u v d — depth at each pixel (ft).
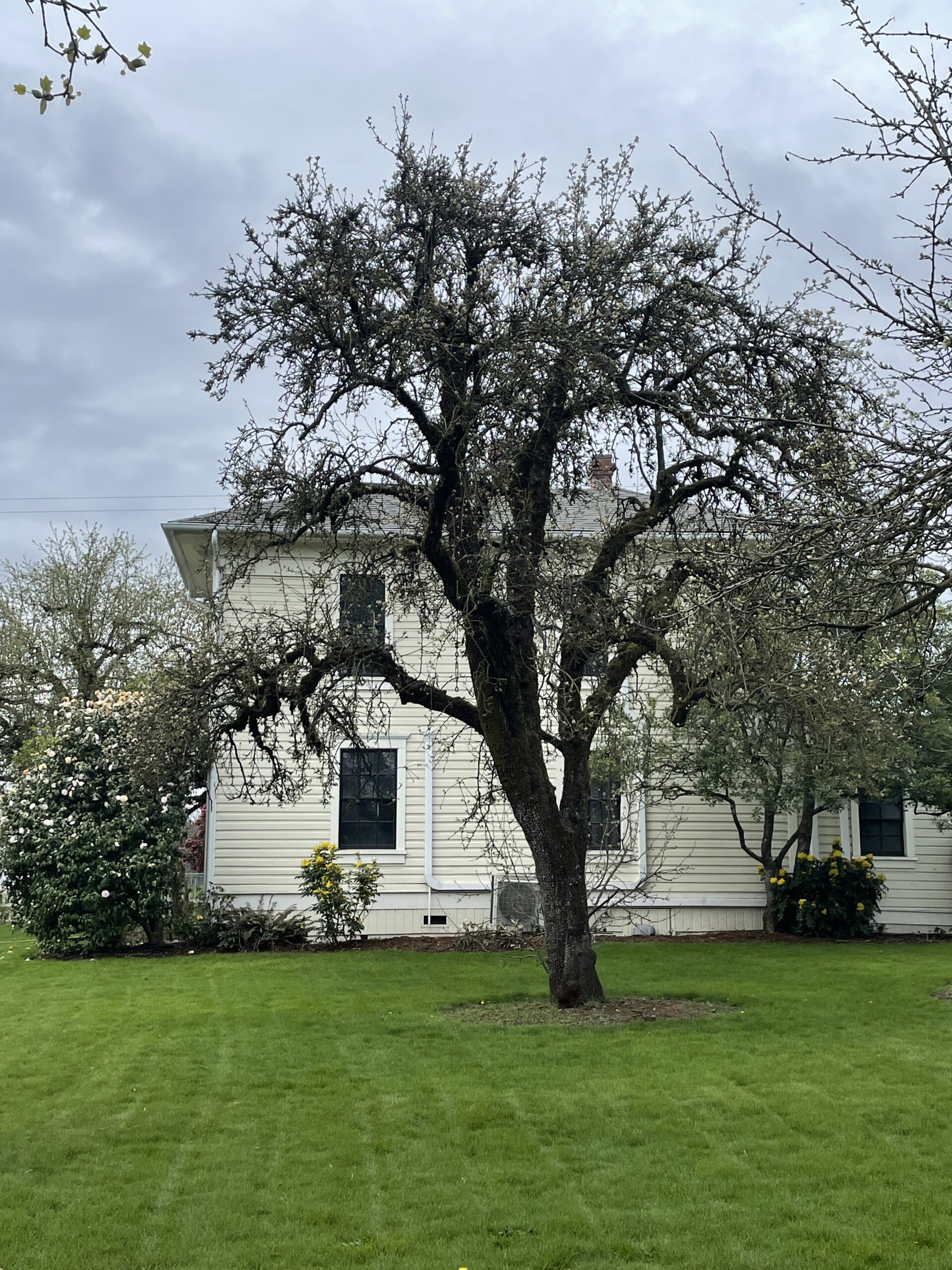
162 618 95.09
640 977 48.34
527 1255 18.56
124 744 60.08
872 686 23.45
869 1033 35.45
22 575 96.63
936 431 19.20
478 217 38.17
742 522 22.85
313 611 42.22
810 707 32.65
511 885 64.95
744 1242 19.02
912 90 18.90
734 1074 30.12
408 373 35.99
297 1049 34.09
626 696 54.54
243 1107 27.63
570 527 43.55
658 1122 25.91
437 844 67.00
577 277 37.91
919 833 71.97
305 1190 21.81
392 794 67.31
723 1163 23.06
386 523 49.73
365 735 66.80
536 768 40.68
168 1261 18.52
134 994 45.75
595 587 38.96
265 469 37.93
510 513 39.60
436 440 36.81
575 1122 25.93
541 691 47.67
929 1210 20.26
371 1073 30.86
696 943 63.10
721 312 38.83
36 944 67.51
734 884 69.82
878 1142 24.25
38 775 62.69
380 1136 25.16
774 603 20.97
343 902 62.18
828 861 67.05
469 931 62.34
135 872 60.13
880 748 43.68
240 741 66.64
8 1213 20.70
